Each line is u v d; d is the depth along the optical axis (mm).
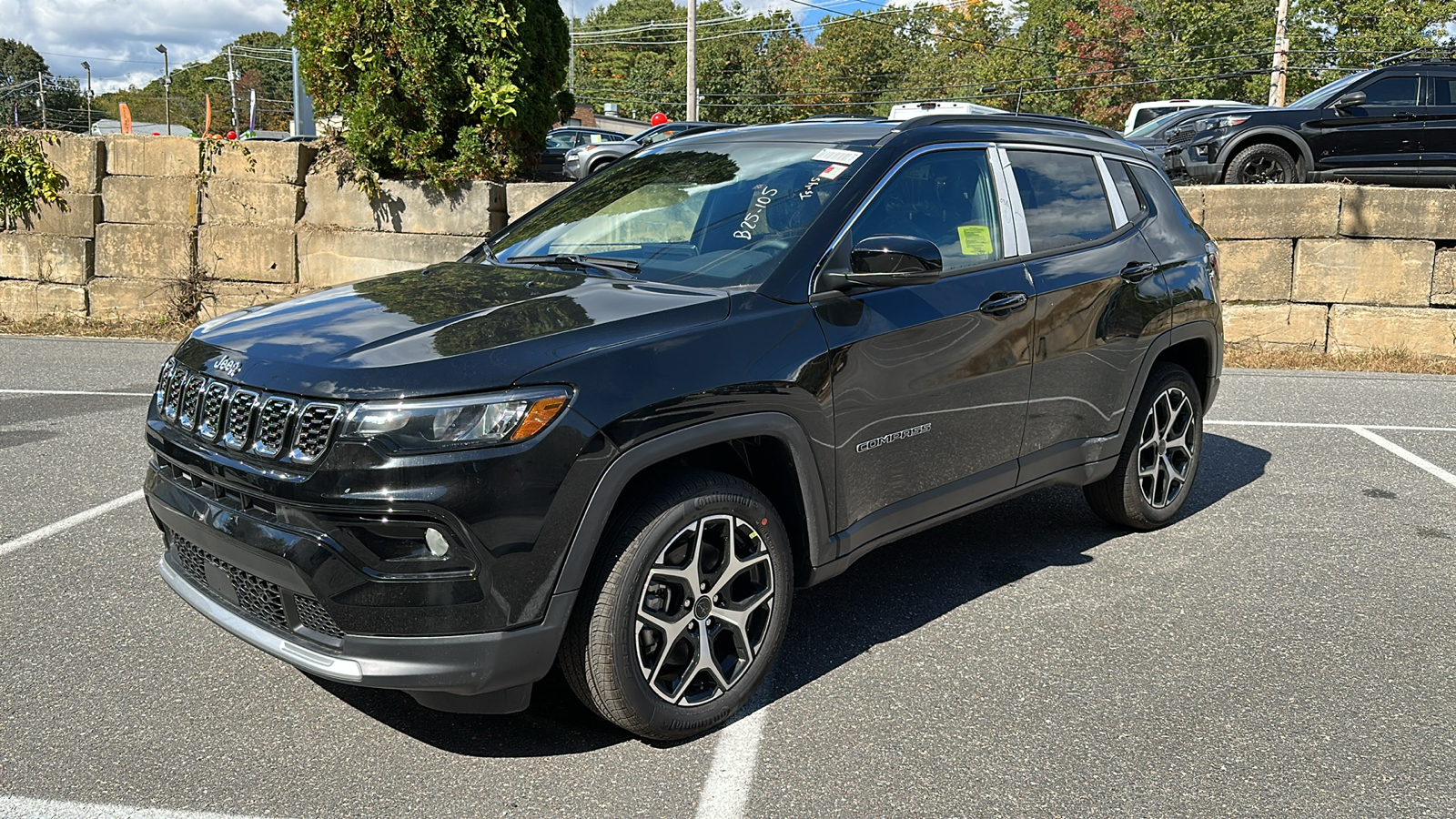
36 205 11273
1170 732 3137
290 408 2686
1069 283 4176
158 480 3141
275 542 2693
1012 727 3156
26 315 11445
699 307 3102
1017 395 3994
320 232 10906
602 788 2814
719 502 2990
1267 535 4957
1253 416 7602
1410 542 4855
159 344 10305
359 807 2711
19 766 2861
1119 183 4734
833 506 3359
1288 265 10188
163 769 2869
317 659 2727
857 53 80625
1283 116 11688
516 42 10359
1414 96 11680
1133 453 4738
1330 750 3043
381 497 2574
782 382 3109
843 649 3697
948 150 3941
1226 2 56625
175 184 11125
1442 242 10086
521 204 10625
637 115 85000
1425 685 3453
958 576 4414
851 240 3479
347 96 10578
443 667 2664
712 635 3076
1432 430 7180
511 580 2664
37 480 5500
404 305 3199
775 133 4172
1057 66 64250
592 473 2732
